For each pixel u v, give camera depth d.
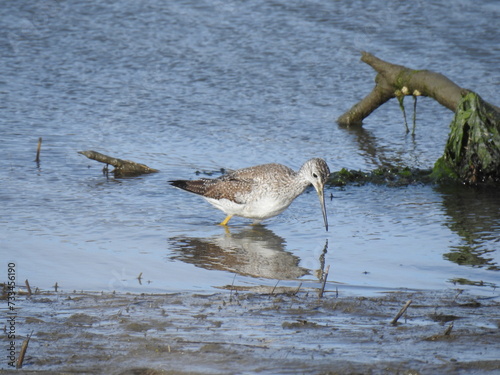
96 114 20.55
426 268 11.52
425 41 24.38
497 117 16.31
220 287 10.80
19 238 12.80
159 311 9.50
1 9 27.42
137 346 8.26
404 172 16.86
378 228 13.59
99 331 8.76
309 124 20.38
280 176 13.77
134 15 27.22
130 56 24.38
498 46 23.77
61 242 12.69
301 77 23.05
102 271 11.44
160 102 21.45
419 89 19.27
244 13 27.14
